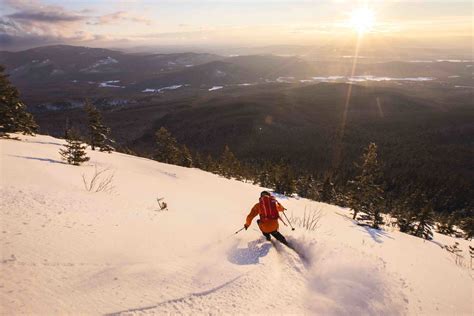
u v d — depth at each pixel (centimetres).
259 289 449
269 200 689
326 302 446
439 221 4041
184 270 471
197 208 975
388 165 14475
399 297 496
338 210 2486
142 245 533
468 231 3344
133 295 387
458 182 10925
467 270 966
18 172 1050
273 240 677
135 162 2511
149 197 1045
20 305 326
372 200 2114
